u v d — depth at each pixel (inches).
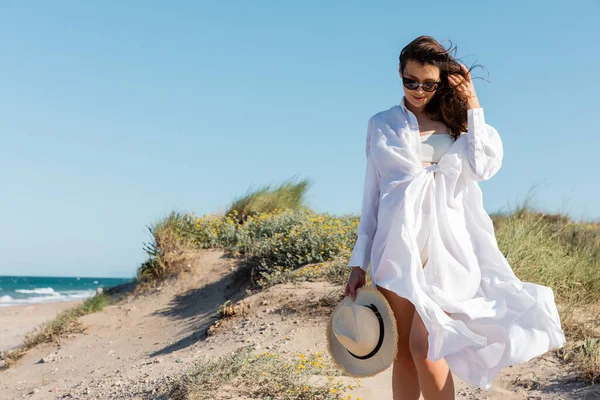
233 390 172.9
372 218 117.6
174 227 425.1
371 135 117.3
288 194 505.7
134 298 382.0
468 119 111.6
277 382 174.4
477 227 112.5
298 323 240.1
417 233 108.1
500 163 112.4
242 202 487.8
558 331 102.2
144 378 211.0
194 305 345.7
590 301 244.8
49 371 280.1
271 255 351.3
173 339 289.4
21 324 494.6
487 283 108.6
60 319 366.9
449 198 110.5
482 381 99.7
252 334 239.6
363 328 108.5
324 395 166.4
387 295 111.8
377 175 117.6
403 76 112.2
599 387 153.1
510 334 101.2
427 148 112.2
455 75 111.8
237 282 350.0
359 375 112.4
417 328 105.0
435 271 106.2
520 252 262.2
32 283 3157.0
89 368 270.8
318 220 380.8
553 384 160.2
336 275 289.4
